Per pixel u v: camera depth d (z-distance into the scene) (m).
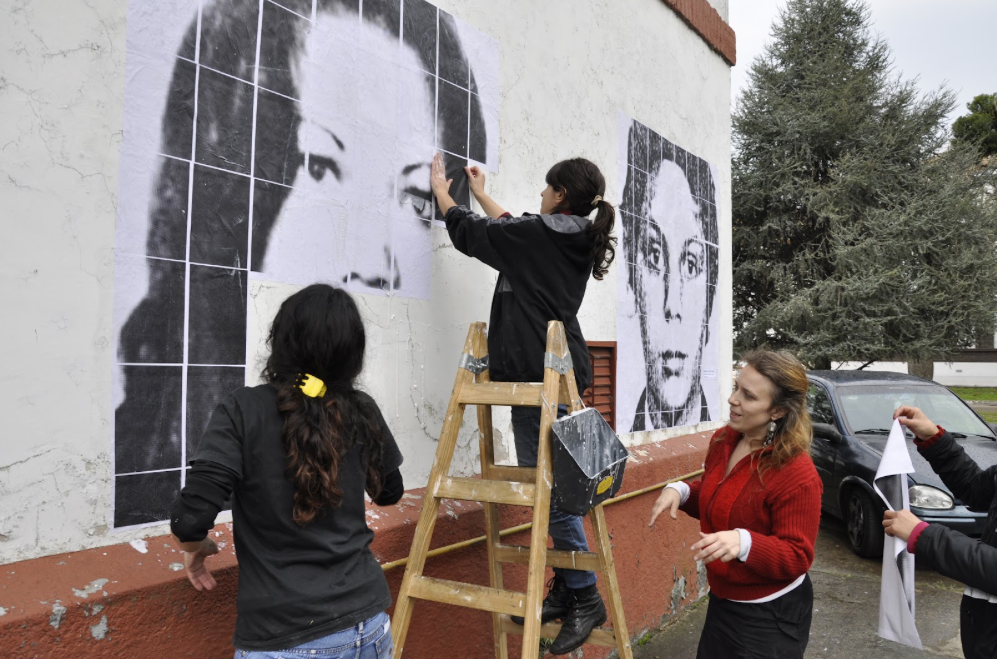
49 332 1.69
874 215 16.91
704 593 4.71
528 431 2.53
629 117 4.22
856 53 18.95
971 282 16.16
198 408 2.00
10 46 1.64
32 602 1.53
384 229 2.59
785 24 19.22
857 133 17.53
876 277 16.11
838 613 4.67
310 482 1.47
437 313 2.82
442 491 2.17
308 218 2.32
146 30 1.89
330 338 1.58
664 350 4.53
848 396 7.00
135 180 1.86
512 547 2.52
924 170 17.28
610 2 4.07
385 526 2.37
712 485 2.21
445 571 2.61
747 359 2.10
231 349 2.08
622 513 3.77
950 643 4.20
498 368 2.44
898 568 2.04
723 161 5.49
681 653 3.81
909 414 2.29
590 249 2.46
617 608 2.27
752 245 18.28
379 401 2.55
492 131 3.14
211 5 2.05
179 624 1.78
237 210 2.11
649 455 4.11
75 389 1.73
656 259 4.46
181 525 1.39
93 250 1.77
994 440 6.34
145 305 1.88
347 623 1.50
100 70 1.80
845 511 6.37
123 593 1.66
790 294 17.27
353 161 2.48
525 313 2.35
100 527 1.78
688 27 5.00
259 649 1.43
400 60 2.68
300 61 2.31
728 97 5.61
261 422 1.51
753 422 2.05
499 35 3.21
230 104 2.09
